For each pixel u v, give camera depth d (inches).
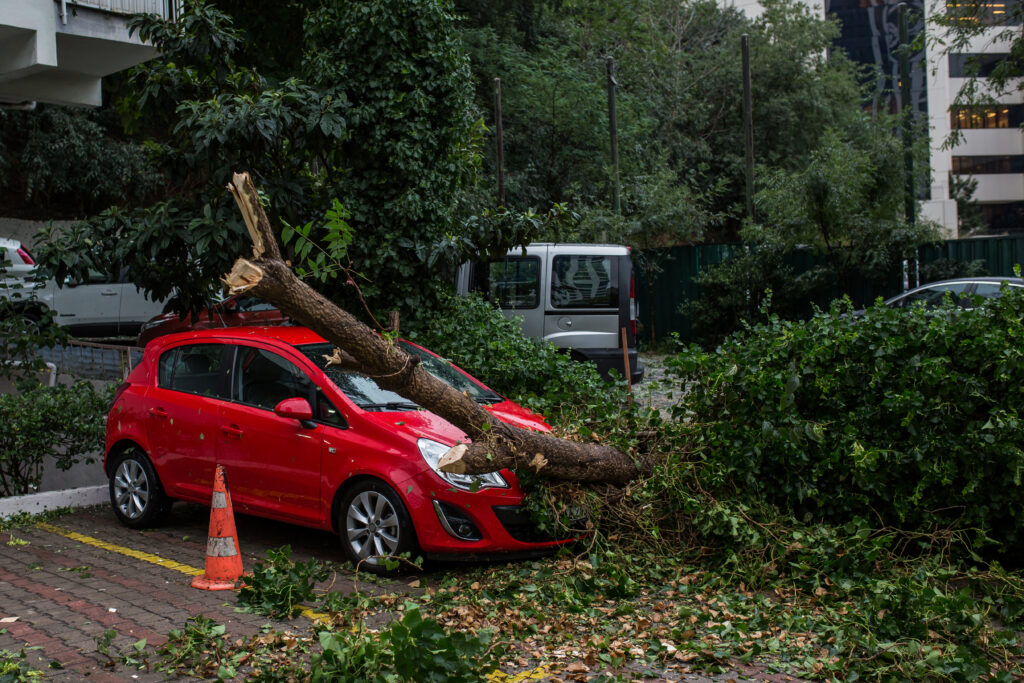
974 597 233.9
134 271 352.8
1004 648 192.7
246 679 171.0
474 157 420.2
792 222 733.9
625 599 227.9
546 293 506.9
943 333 251.8
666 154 1096.8
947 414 248.4
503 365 366.3
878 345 260.5
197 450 285.0
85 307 657.0
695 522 247.8
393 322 233.1
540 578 234.1
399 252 378.6
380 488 244.7
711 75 1337.4
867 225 725.9
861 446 246.8
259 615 215.6
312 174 399.2
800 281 746.8
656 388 296.0
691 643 191.6
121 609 219.8
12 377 372.8
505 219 383.9
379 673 159.3
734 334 291.6
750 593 233.5
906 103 833.5
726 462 264.4
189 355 301.6
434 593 228.7
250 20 533.6
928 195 1717.5
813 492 259.3
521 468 234.7
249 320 587.2
